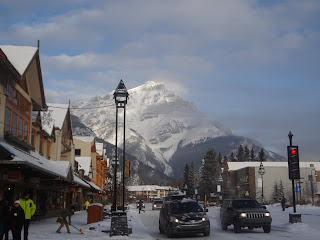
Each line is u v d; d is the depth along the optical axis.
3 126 24.45
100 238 17.97
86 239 17.34
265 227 20.53
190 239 17.91
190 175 160.12
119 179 83.19
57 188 37.12
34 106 33.22
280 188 96.06
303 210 51.25
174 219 18.77
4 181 23.67
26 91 30.31
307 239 16.91
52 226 24.61
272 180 99.31
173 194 49.59
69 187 48.62
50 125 38.53
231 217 21.23
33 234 19.30
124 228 18.89
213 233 20.59
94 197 79.56
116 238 18.06
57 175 27.78
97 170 79.62
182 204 20.27
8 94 25.34
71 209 20.52
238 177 112.12
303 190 97.31
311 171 93.25
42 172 24.92
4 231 14.80
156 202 70.31
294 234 19.48
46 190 36.22
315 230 21.16
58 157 42.16
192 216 18.81
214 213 47.59
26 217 14.84
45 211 33.72
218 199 119.88
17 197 27.83
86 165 62.97
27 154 27.28
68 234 19.69
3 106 24.34
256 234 19.69
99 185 82.00
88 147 70.50
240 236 18.70
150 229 25.16
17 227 14.48
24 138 29.41
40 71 30.34
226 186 121.62
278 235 19.00
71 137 50.59
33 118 33.12
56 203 40.97
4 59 22.58
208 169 131.88
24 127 29.48
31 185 29.30
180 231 18.48
